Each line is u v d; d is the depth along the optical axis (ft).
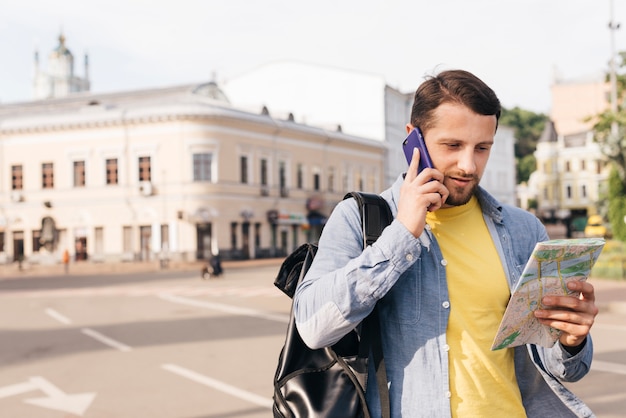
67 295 69.56
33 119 153.17
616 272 62.95
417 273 5.93
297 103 194.18
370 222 5.99
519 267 6.30
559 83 279.69
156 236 144.15
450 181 5.77
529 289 5.48
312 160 167.53
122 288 78.13
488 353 5.87
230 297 60.13
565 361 5.98
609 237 130.21
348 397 5.77
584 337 5.78
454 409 5.70
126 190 146.00
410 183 5.62
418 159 5.70
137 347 32.53
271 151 155.43
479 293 5.99
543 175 267.39
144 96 175.11
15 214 154.51
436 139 5.70
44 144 152.87
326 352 5.96
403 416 5.71
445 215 6.27
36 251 153.28
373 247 5.52
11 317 48.44
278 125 155.33
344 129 189.98
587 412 6.19
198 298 60.08
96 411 20.45
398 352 5.86
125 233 146.30
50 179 152.66
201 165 142.61
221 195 143.02
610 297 45.55
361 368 5.88
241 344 32.60
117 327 40.68
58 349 32.81
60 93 331.98
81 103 180.75
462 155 5.65
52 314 49.78
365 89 188.34
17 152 154.92
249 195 149.28
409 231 5.44
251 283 79.10
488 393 5.80
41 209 152.66
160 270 124.16
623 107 111.24
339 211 6.18
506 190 242.58
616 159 99.14
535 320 5.69
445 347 5.77
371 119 188.44
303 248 6.48
